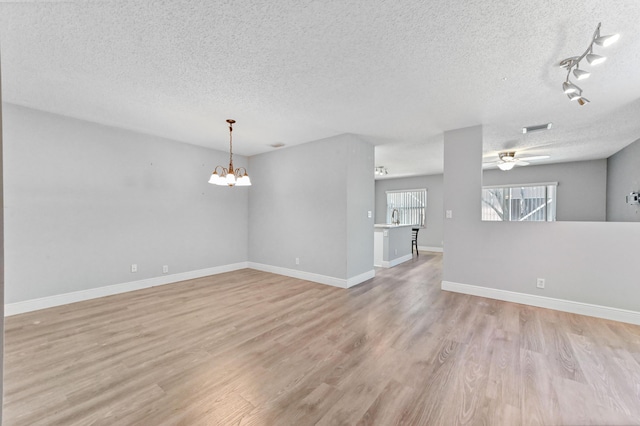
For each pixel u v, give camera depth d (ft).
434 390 6.17
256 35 6.57
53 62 7.70
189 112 11.29
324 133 14.25
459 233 13.35
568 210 21.70
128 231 13.58
